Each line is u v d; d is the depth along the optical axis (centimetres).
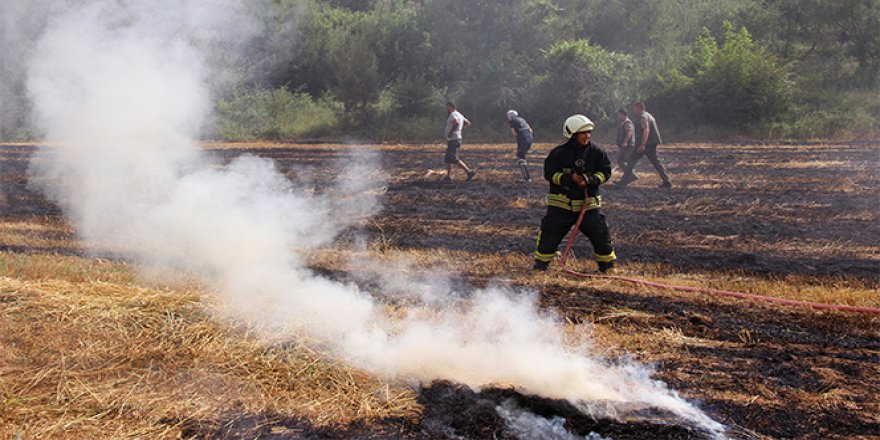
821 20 2672
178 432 398
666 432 404
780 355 499
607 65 2353
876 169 1362
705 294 629
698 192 1170
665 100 2292
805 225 923
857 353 500
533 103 2400
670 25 2698
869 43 2575
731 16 2766
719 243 839
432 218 1002
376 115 2448
